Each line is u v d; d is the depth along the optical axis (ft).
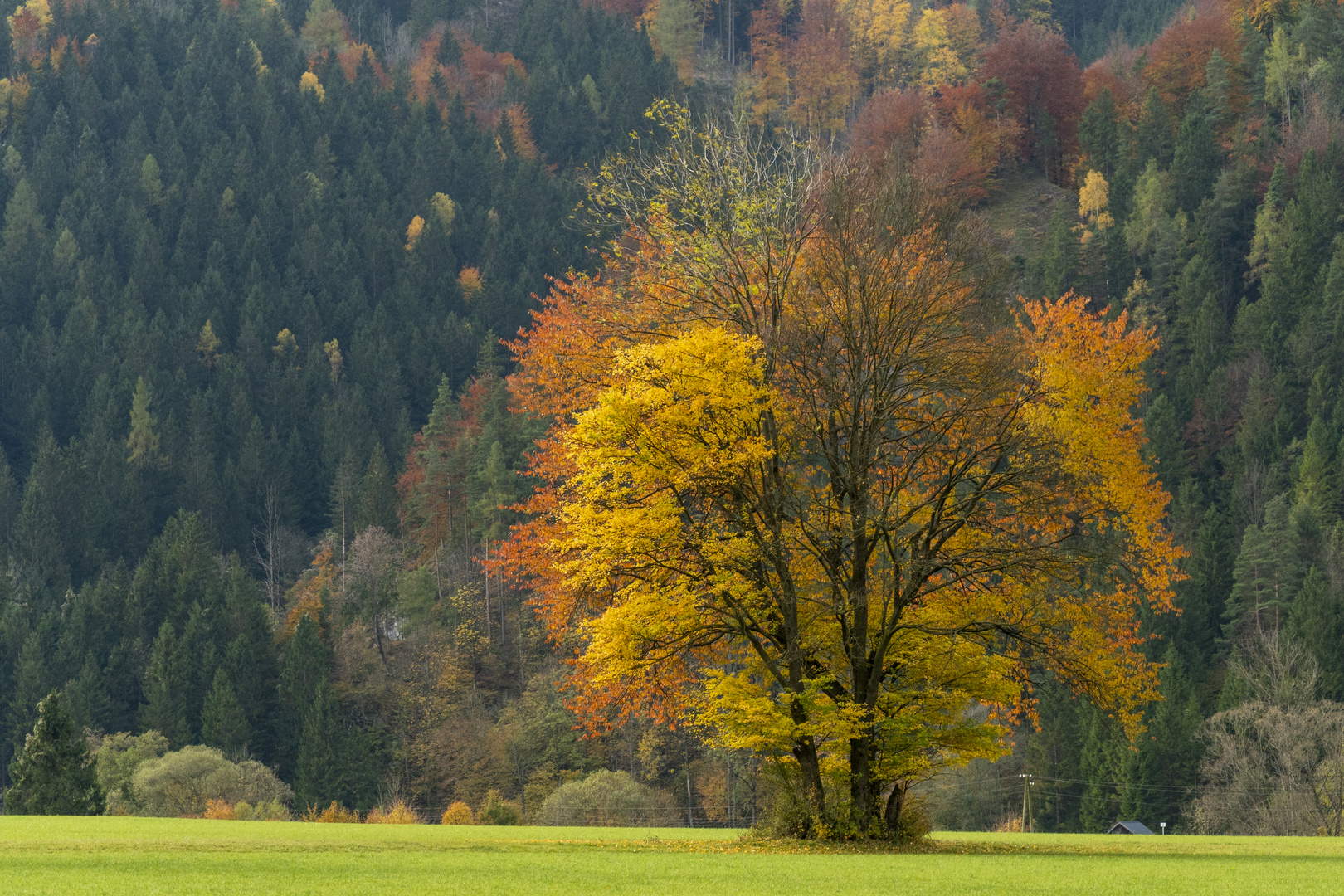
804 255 202.80
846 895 118.21
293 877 129.80
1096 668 194.39
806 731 180.65
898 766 186.39
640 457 183.83
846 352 193.67
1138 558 199.00
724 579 184.44
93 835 194.59
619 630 182.19
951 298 193.88
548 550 207.62
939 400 199.52
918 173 207.62
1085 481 194.59
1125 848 208.33
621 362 192.54
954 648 188.14
